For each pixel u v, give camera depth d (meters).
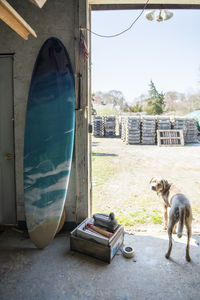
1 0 1.38
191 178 5.58
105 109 33.50
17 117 2.62
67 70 2.47
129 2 2.67
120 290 1.72
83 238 2.22
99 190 4.61
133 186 4.89
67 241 2.48
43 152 2.45
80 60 2.49
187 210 2.06
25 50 2.53
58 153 2.44
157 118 11.06
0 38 2.53
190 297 1.66
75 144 2.60
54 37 2.48
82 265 2.04
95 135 14.38
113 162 7.29
